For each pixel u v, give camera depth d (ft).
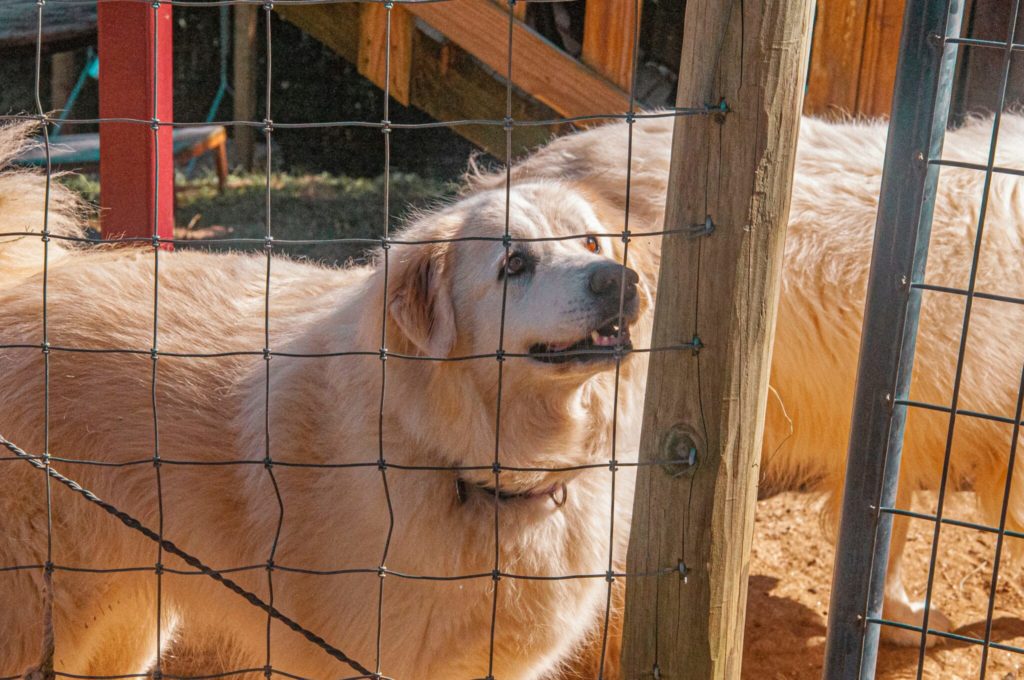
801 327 12.13
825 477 13.28
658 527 6.92
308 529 9.11
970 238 11.66
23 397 9.44
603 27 16.16
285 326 9.85
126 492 9.55
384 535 8.68
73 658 9.78
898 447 6.98
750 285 6.46
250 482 9.33
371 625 8.79
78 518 9.51
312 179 31.12
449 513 8.79
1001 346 11.59
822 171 12.36
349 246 23.99
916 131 6.49
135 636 10.79
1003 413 11.76
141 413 9.53
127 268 10.46
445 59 18.26
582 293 8.50
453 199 11.93
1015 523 12.22
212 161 32.50
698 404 6.64
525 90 16.72
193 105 35.12
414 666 8.88
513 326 8.89
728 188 6.31
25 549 9.37
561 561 9.17
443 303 8.94
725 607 6.96
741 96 6.17
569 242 9.27
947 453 6.85
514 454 8.95
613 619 12.44
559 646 9.53
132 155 13.84
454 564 8.73
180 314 9.97
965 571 14.92
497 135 18.49
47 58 34.01
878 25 16.06
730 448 6.69
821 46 16.49
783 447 13.01
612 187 12.41
